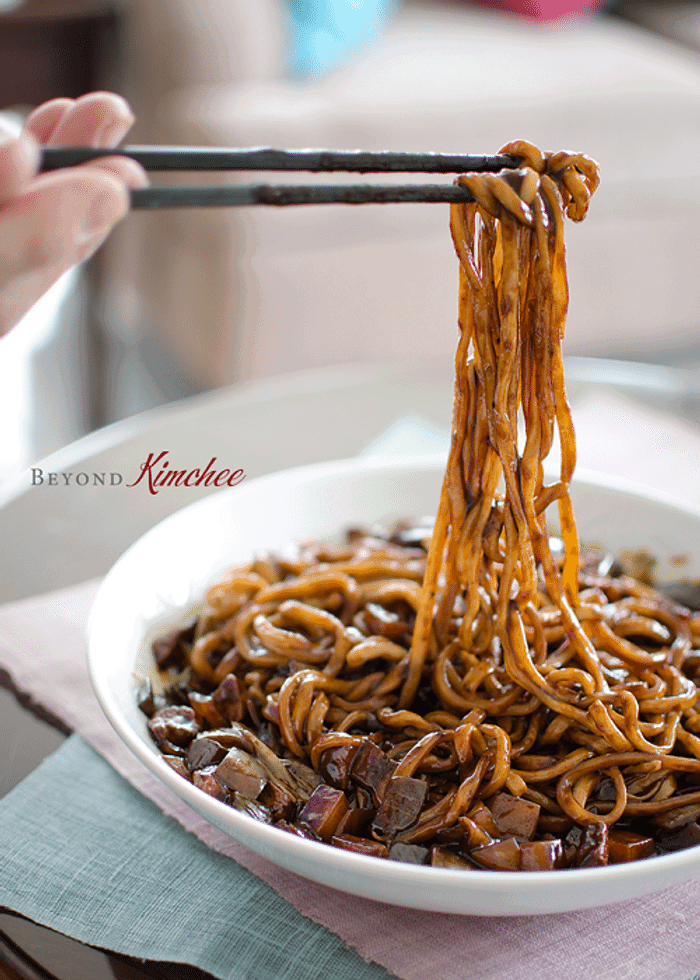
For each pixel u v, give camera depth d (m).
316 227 1.53
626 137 1.69
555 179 0.53
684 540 0.65
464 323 0.55
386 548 0.65
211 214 1.48
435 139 1.55
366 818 0.52
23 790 0.55
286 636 0.59
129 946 0.49
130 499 0.74
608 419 0.83
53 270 0.44
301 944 0.49
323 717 0.56
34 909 0.50
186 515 0.63
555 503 0.67
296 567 0.64
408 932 0.49
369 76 1.58
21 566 0.68
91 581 0.67
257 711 0.57
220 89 1.50
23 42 1.37
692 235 1.84
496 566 0.59
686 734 0.55
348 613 0.61
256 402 0.84
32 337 1.84
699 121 1.73
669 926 0.50
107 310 1.92
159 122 1.51
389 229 1.59
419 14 1.86
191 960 0.48
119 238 1.74
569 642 0.57
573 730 0.55
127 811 0.54
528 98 1.59
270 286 1.54
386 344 1.67
